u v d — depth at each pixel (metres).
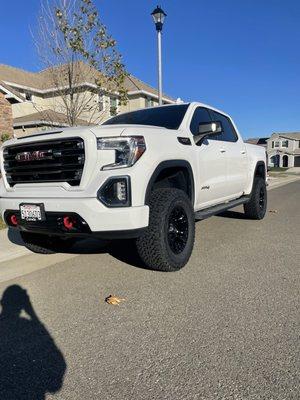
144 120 5.49
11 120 13.45
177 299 3.86
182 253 4.63
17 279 4.66
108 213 3.73
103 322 3.42
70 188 3.90
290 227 7.42
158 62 12.80
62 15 11.30
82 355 2.90
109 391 2.46
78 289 4.24
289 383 2.48
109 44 11.92
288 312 3.51
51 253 5.66
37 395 2.45
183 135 4.89
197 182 5.07
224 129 6.61
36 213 4.10
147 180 3.91
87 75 12.00
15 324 3.45
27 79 25.42
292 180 26.91
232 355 2.82
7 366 2.79
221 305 3.69
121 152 3.82
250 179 7.39
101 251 5.74
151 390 2.46
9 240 6.37
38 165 4.12
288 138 79.38
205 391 2.43
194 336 3.11
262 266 4.88
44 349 3.01
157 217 4.22
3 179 4.57
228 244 6.05
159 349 2.94
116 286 4.27
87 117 14.28
